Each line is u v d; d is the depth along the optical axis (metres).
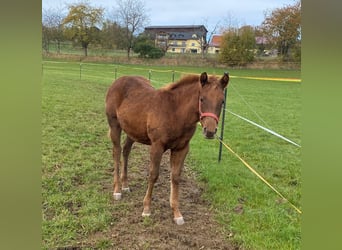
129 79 4.48
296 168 5.74
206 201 4.36
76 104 11.36
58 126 8.07
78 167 5.38
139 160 6.10
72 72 24.06
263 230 3.58
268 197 4.44
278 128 9.66
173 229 3.63
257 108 13.34
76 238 3.40
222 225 3.72
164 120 3.68
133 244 3.33
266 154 6.66
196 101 3.53
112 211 4.01
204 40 40.22
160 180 5.17
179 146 3.80
